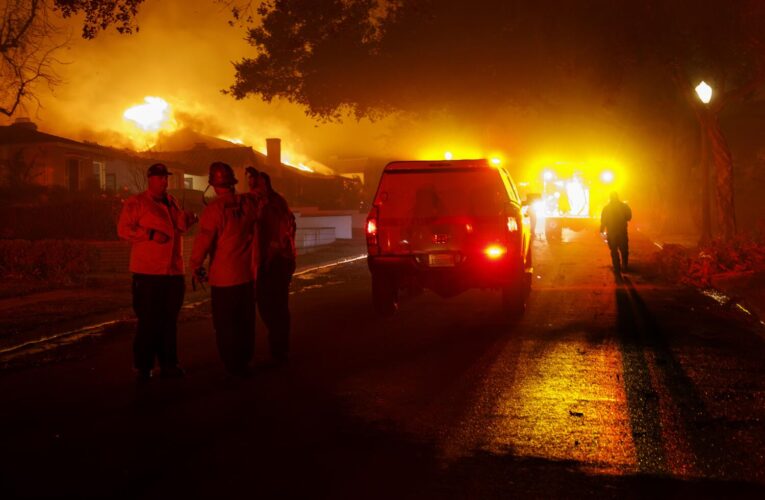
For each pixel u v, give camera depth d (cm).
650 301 1405
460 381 801
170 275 812
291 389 770
